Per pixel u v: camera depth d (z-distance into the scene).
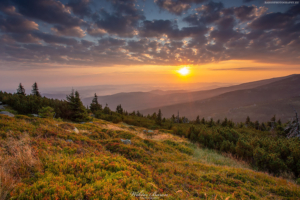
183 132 22.58
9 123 8.60
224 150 13.99
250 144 12.72
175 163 8.84
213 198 5.02
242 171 7.98
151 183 5.04
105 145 9.87
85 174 4.64
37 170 4.46
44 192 3.52
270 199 5.56
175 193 4.97
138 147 10.64
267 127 42.94
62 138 8.45
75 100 23.58
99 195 3.71
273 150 10.58
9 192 3.36
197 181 6.59
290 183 7.04
